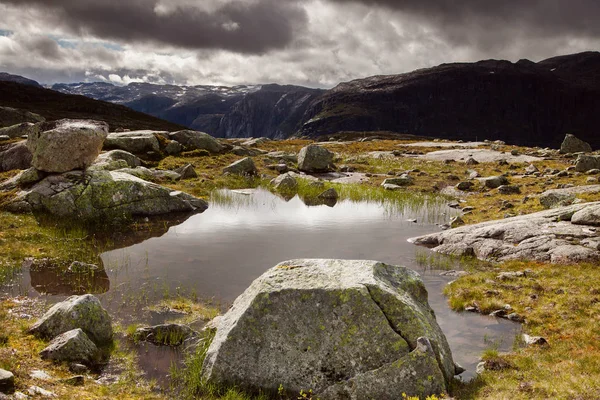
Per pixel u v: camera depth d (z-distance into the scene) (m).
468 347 13.36
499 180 40.78
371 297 11.03
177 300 16.75
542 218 24.77
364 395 9.93
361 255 22.77
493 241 23.38
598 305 15.30
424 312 11.99
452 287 18.31
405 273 13.12
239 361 10.84
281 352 10.79
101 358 11.96
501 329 14.59
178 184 39.16
